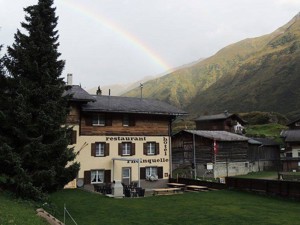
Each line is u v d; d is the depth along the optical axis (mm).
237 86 184875
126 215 20312
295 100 135875
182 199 26188
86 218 19375
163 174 39156
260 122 97312
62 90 21750
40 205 18953
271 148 64562
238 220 18656
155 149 39031
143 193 30391
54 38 22594
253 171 58625
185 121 106500
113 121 36875
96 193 29516
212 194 28391
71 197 26953
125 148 37469
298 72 156875
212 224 17891
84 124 35188
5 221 13422
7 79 21219
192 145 53656
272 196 26281
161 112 38750
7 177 19609
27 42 21516
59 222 15711
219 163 50625
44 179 19531
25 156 19609
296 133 65000
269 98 147500
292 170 58594
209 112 164250
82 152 34750
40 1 22125
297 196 24375
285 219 18719
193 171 51656
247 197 26562
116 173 36438
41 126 20141
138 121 38344
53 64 21938
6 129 20641
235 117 81062
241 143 54719
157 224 18078
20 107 19656
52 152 20219
